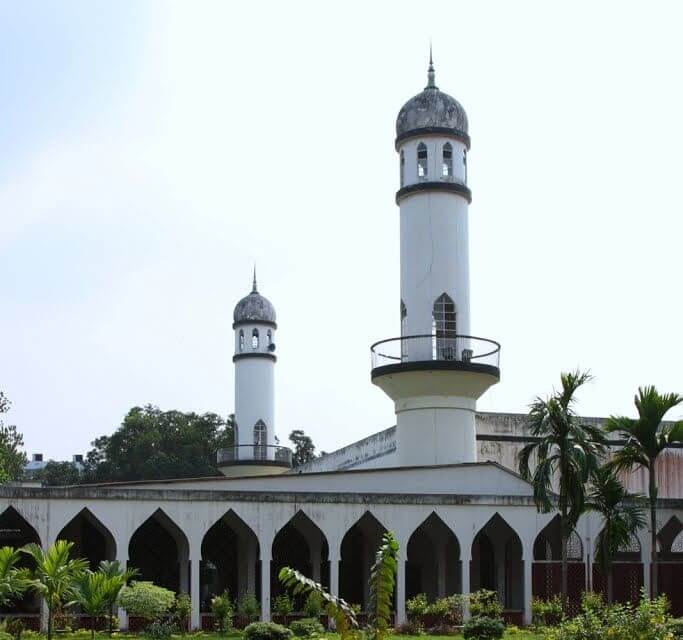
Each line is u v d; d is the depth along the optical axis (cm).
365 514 3728
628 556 4100
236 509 3425
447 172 4109
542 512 3459
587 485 3553
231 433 8231
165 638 3034
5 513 3566
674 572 3878
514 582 4066
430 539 4156
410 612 3500
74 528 3825
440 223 4038
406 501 3600
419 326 3997
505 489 3900
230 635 3167
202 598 3978
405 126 4125
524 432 4647
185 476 7919
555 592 3731
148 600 2953
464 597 3469
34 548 2625
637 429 3212
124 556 3288
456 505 3656
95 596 2600
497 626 2872
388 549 1853
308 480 3756
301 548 4072
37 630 3180
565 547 3108
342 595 4075
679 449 4772
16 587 2661
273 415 6347
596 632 1880
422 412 3916
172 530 3741
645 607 1923
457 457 3894
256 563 4047
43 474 8856
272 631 2752
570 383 3108
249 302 6400
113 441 8044
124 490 3319
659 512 3862
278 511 3466
